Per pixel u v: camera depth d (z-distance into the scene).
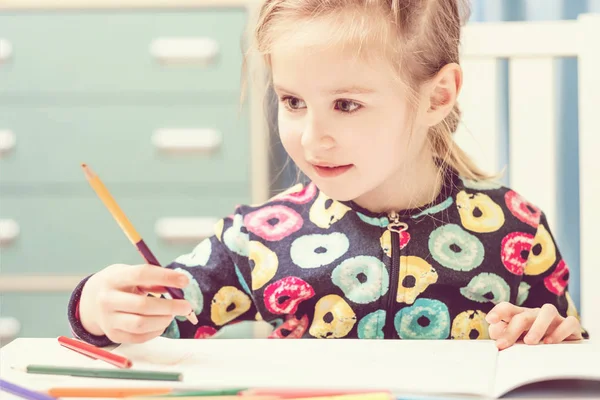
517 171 1.43
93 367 0.73
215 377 0.69
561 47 1.40
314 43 0.85
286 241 1.08
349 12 0.88
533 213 1.11
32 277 1.98
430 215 1.06
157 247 1.97
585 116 1.38
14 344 0.82
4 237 1.97
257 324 1.89
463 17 1.11
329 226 1.08
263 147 1.92
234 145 1.94
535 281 1.09
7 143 1.96
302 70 0.86
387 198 1.06
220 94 1.94
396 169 0.98
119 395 0.64
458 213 1.07
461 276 1.04
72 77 1.95
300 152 0.90
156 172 1.96
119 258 1.97
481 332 1.04
